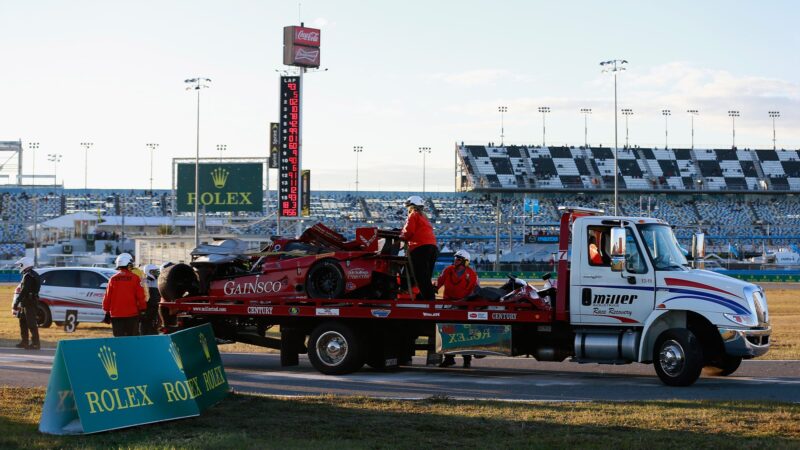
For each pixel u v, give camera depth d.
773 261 93.19
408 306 16.25
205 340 12.68
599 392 14.20
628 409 12.05
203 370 12.44
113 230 90.50
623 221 15.50
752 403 12.52
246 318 17.97
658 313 15.10
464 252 17.11
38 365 18.09
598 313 15.45
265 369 17.92
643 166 127.56
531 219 116.06
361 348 16.58
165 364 11.33
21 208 119.94
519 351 16.08
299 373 17.05
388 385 15.12
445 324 16.12
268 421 11.16
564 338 15.98
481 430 10.59
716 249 105.12
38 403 12.52
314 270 17.27
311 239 17.62
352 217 118.31
